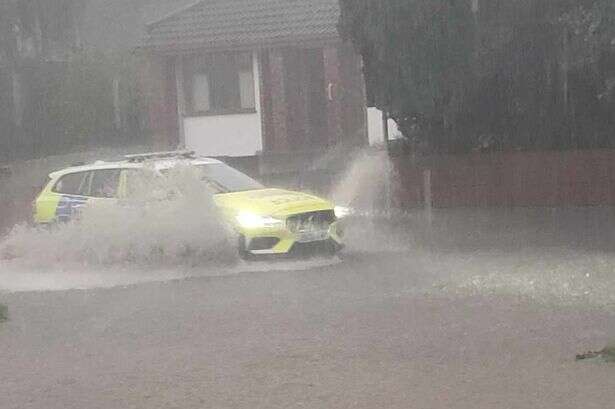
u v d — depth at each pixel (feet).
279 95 130.21
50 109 153.17
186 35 132.46
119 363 36.11
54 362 36.78
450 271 55.16
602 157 82.38
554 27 75.25
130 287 54.34
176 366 35.19
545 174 84.12
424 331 39.73
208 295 50.31
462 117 85.10
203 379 33.24
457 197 86.99
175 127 135.03
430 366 34.06
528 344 37.01
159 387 32.42
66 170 69.26
